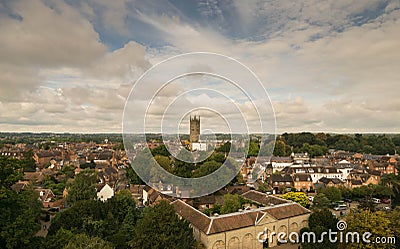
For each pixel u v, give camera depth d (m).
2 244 32.19
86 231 42.06
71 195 72.69
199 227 44.97
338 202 80.88
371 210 63.34
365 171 116.31
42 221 68.31
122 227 45.50
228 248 44.50
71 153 185.38
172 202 56.00
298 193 76.06
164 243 35.22
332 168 118.94
